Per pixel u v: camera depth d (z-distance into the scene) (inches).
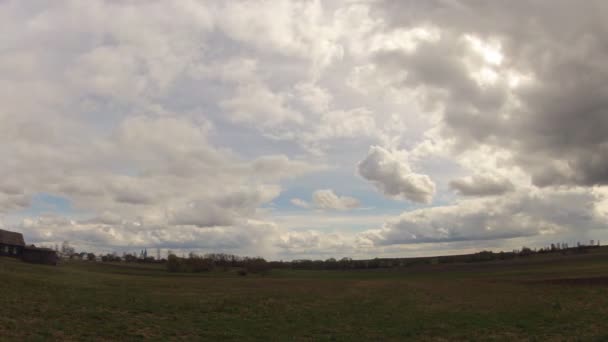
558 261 6328.7
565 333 1446.9
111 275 3705.7
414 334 1448.1
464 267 6594.5
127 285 2689.5
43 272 2861.7
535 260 6850.4
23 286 1870.1
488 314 1897.1
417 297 2578.7
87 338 1113.4
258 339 1295.5
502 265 6456.7
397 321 1696.6
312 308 2012.8
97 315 1417.3
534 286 3223.4
